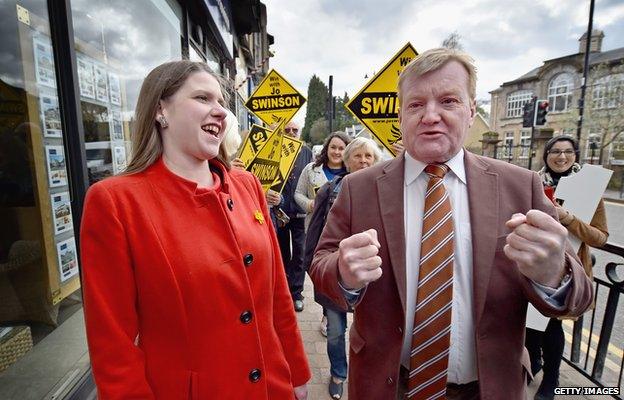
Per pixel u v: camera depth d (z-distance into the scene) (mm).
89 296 1011
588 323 3768
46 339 1678
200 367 1088
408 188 1314
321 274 1271
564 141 2852
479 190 1223
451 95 1176
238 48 9727
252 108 4645
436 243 1191
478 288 1143
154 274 1042
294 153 3553
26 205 1595
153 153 1158
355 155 2736
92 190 1055
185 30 4020
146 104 1153
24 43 1570
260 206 1462
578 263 1090
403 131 1288
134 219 1058
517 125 34844
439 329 1174
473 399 1236
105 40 2301
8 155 1514
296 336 1511
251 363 1174
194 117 1133
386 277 1261
